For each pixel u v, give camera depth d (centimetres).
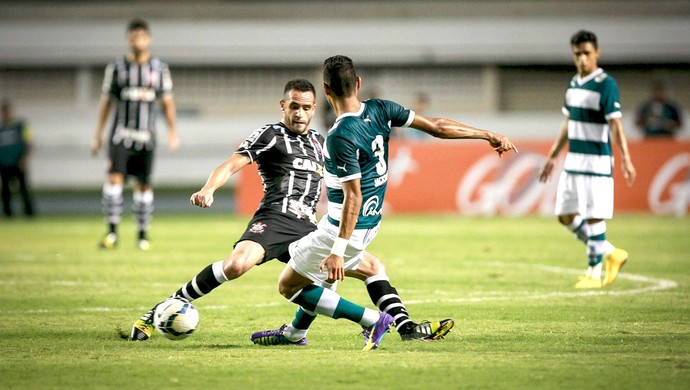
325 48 9938
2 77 10069
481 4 9912
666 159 6228
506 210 6228
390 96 10012
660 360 1886
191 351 2012
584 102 3100
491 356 1933
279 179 2245
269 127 2258
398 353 1975
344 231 1877
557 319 2447
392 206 6306
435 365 1841
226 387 1667
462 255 4100
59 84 10056
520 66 9988
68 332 2266
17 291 3028
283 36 9950
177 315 2048
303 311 2050
